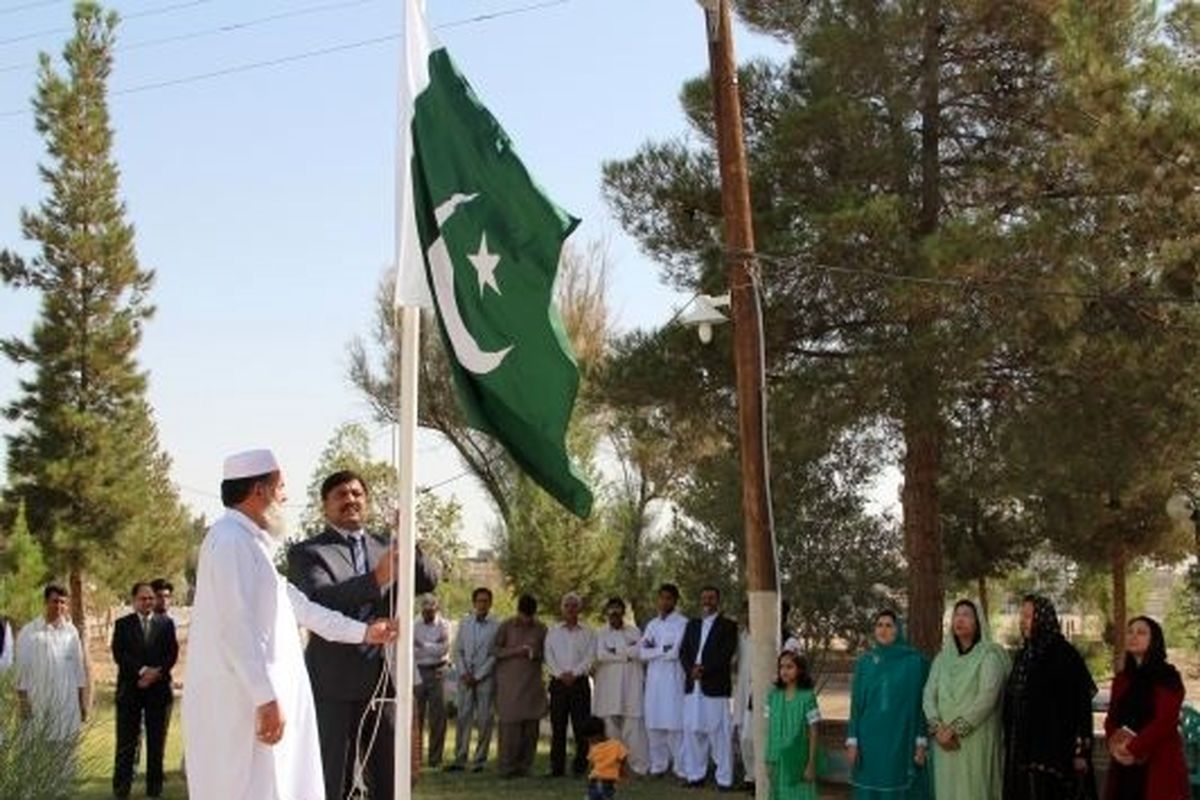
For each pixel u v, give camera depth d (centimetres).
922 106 1634
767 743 1158
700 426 1694
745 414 1201
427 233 620
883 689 1091
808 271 1527
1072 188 1557
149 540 3250
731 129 1214
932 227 1611
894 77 1595
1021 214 1561
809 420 1559
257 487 536
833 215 1456
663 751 1522
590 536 2634
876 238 1471
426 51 636
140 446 3216
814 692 1160
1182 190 1395
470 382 605
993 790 1027
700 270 1627
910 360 1461
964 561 2492
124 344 3158
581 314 2642
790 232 1525
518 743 1512
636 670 1552
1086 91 1406
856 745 1098
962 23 1591
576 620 1556
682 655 1471
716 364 1620
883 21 1588
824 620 2186
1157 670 952
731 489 2191
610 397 1677
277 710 505
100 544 3173
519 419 598
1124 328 1493
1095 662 3120
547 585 2609
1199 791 1091
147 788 1341
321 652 653
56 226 3106
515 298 602
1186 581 2344
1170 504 1725
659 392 1639
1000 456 1564
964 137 1684
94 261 3114
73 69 3108
